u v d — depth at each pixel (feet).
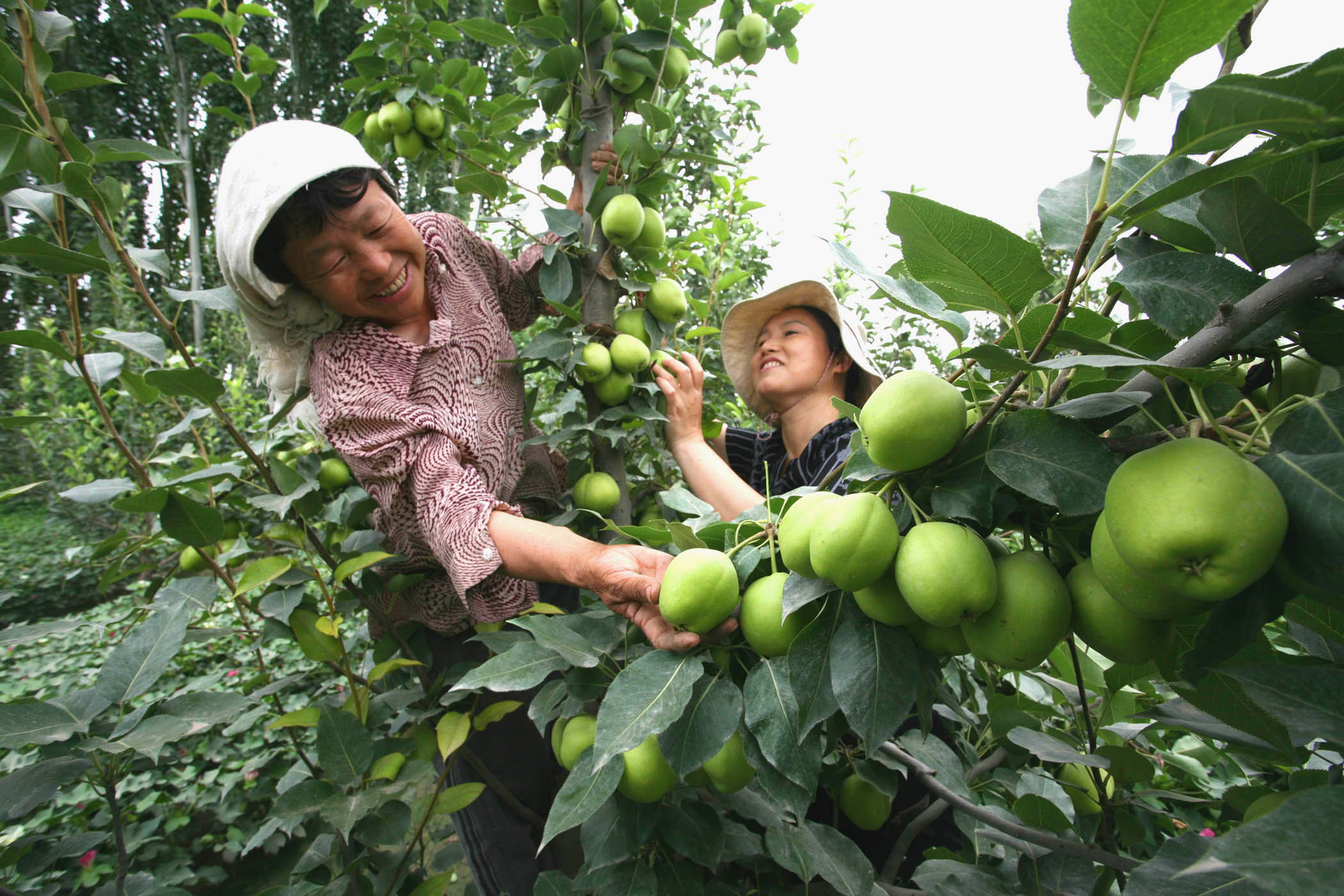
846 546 3.01
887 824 7.07
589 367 7.15
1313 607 3.21
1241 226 2.76
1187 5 2.12
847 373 9.09
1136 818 5.07
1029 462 2.87
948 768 5.25
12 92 5.07
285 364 6.93
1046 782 5.77
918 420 2.92
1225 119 2.24
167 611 5.29
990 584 2.86
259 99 58.70
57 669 18.44
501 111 9.05
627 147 7.15
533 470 7.89
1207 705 3.40
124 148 5.24
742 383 9.78
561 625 4.52
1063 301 2.63
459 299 7.07
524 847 7.06
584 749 4.20
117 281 5.63
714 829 4.73
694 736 3.64
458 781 7.38
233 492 7.75
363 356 6.52
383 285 6.30
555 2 7.45
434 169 45.27
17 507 40.86
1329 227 3.55
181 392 5.90
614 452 7.81
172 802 13.32
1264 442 2.48
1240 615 2.51
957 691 7.72
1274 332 2.68
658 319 8.08
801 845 4.83
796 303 8.81
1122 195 3.41
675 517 8.58
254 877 13.02
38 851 5.15
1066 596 2.95
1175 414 3.09
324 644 6.35
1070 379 3.20
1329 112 2.24
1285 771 4.36
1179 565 2.26
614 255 7.69
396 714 6.62
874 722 3.17
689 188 15.02
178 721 4.67
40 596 26.89
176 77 60.18
